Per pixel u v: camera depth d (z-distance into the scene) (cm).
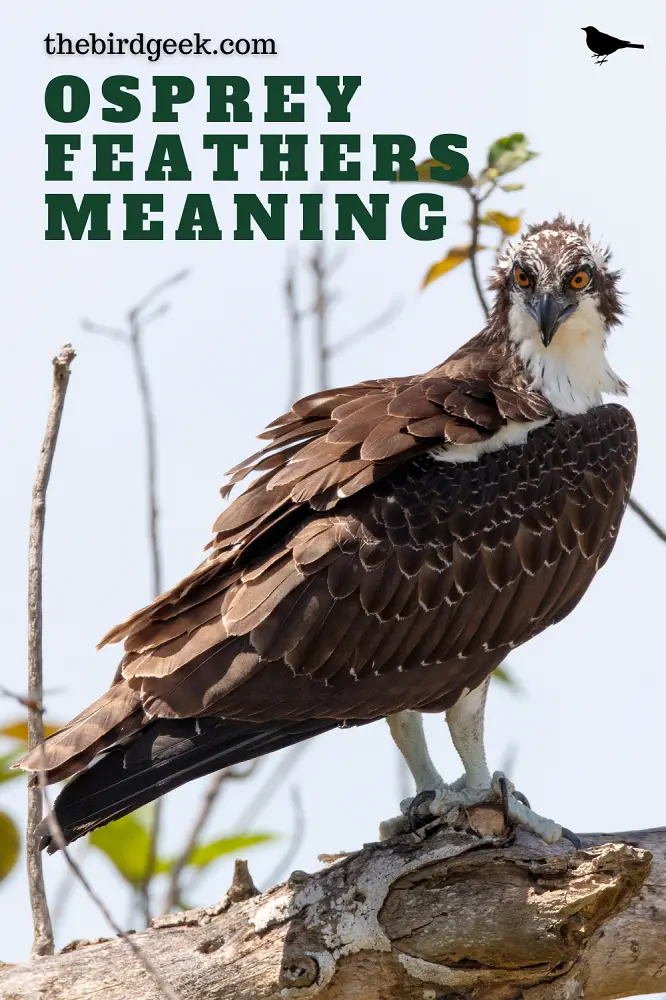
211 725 1130
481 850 1088
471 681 1222
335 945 1079
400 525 1188
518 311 1378
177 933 1111
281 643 1142
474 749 1248
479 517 1219
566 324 1367
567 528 1272
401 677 1195
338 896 1092
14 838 1339
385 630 1179
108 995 1080
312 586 1156
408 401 1255
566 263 1353
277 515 1188
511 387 1342
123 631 1178
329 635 1157
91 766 1101
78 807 1082
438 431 1231
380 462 1199
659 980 1107
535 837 1119
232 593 1158
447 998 1079
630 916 1093
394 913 1077
